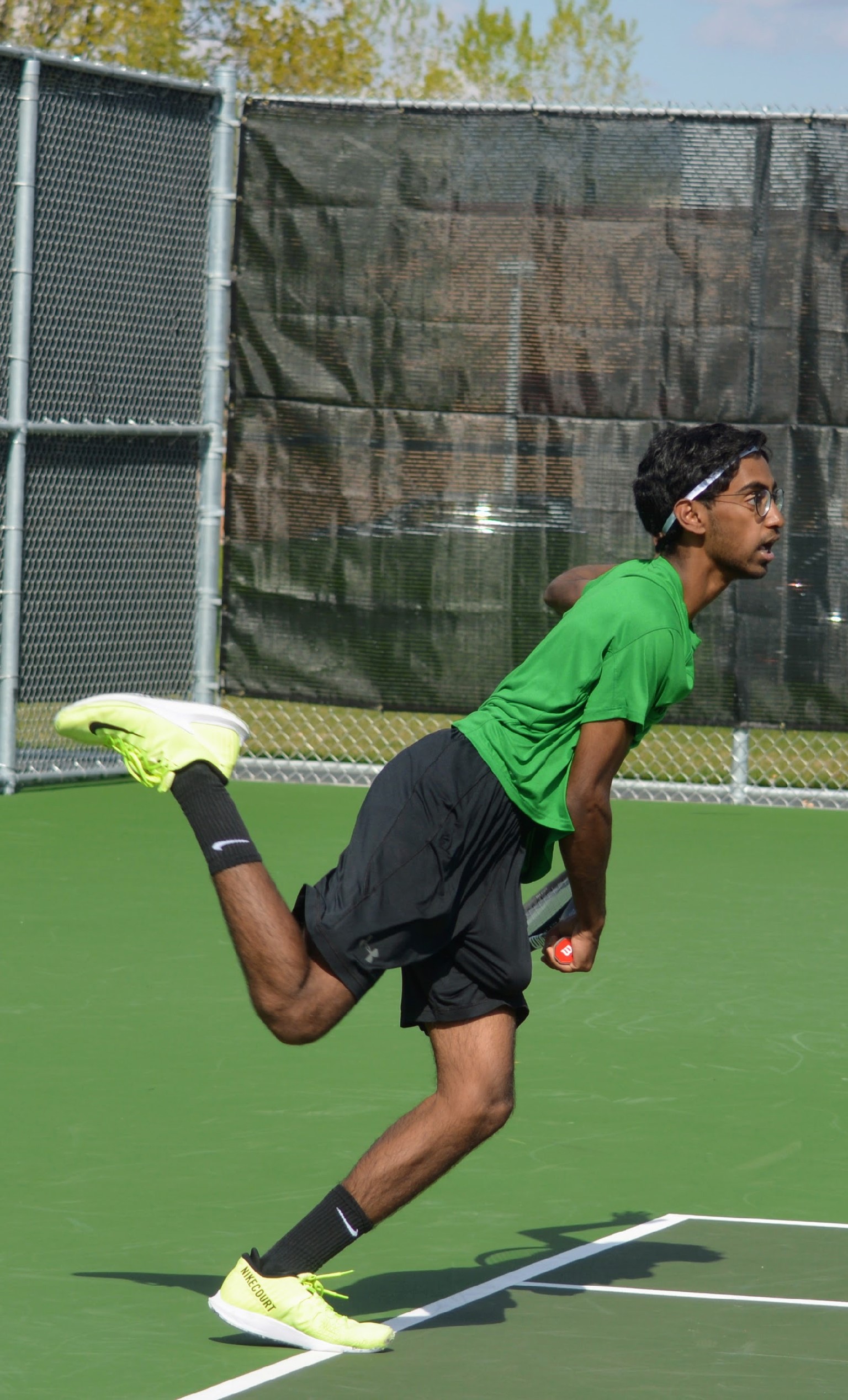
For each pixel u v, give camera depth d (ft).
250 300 139.64
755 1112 65.72
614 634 43.55
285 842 119.14
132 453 137.28
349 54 238.48
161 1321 45.75
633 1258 50.75
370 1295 47.80
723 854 119.03
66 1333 44.91
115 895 101.86
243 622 141.69
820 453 131.54
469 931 43.45
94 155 131.85
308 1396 40.88
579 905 45.27
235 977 84.58
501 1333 45.03
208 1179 57.31
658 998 82.53
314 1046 73.77
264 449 140.15
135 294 136.26
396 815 43.34
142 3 226.38
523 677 44.55
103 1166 58.49
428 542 137.49
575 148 133.08
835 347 131.03
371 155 136.15
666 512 45.98
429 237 135.54
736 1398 40.88
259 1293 43.32
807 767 145.18
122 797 134.92
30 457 130.52
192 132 138.72
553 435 134.72
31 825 122.83
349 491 138.51
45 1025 75.92
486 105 134.00
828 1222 54.03
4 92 126.00
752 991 84.02
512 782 43.62
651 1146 61.57
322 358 138.41
